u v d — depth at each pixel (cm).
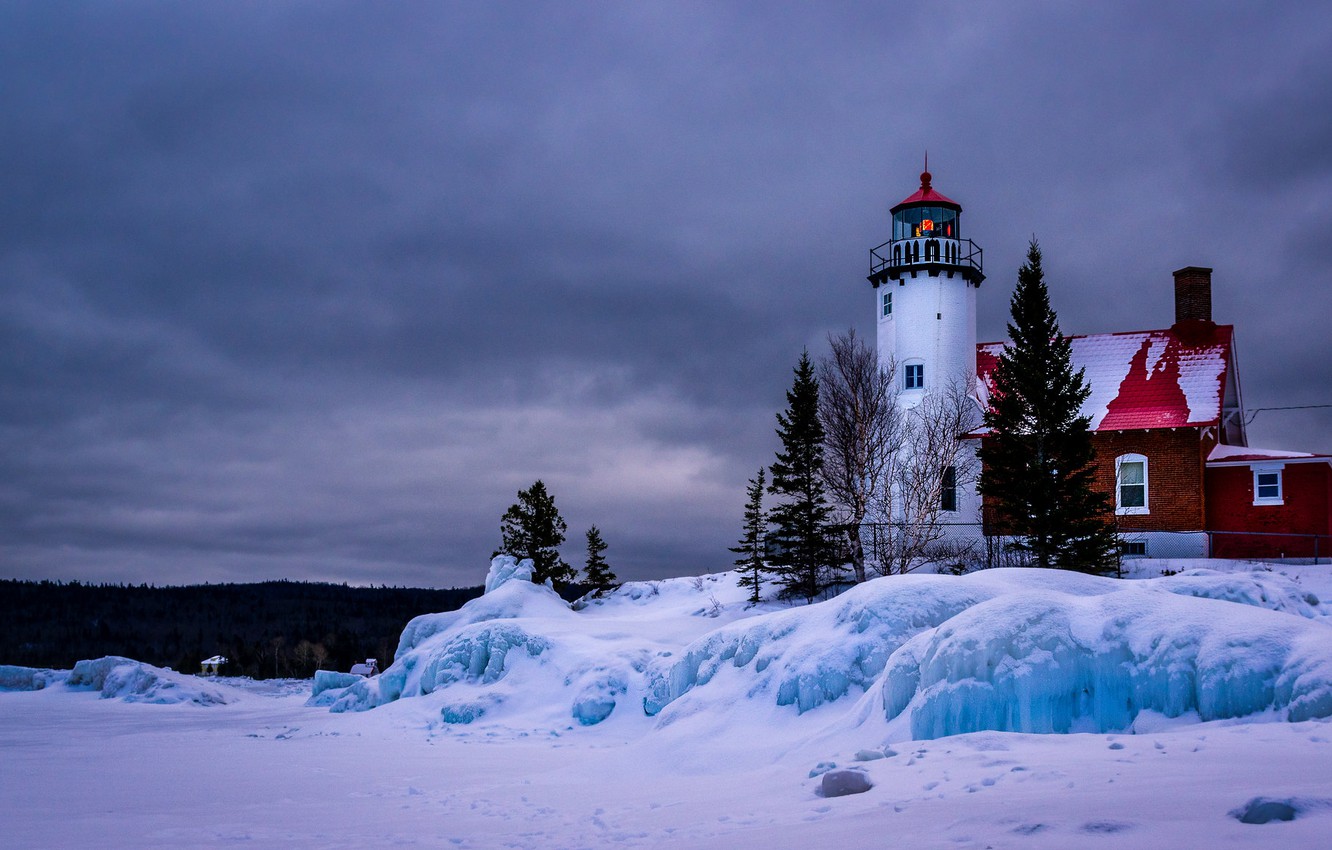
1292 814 690
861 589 2278
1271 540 4150
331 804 1655
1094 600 1598
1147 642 1455
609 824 1220
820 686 2025
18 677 5566
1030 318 3969
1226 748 1065
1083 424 3750
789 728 1988
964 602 2128
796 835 895
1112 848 665
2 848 1258
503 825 1320
